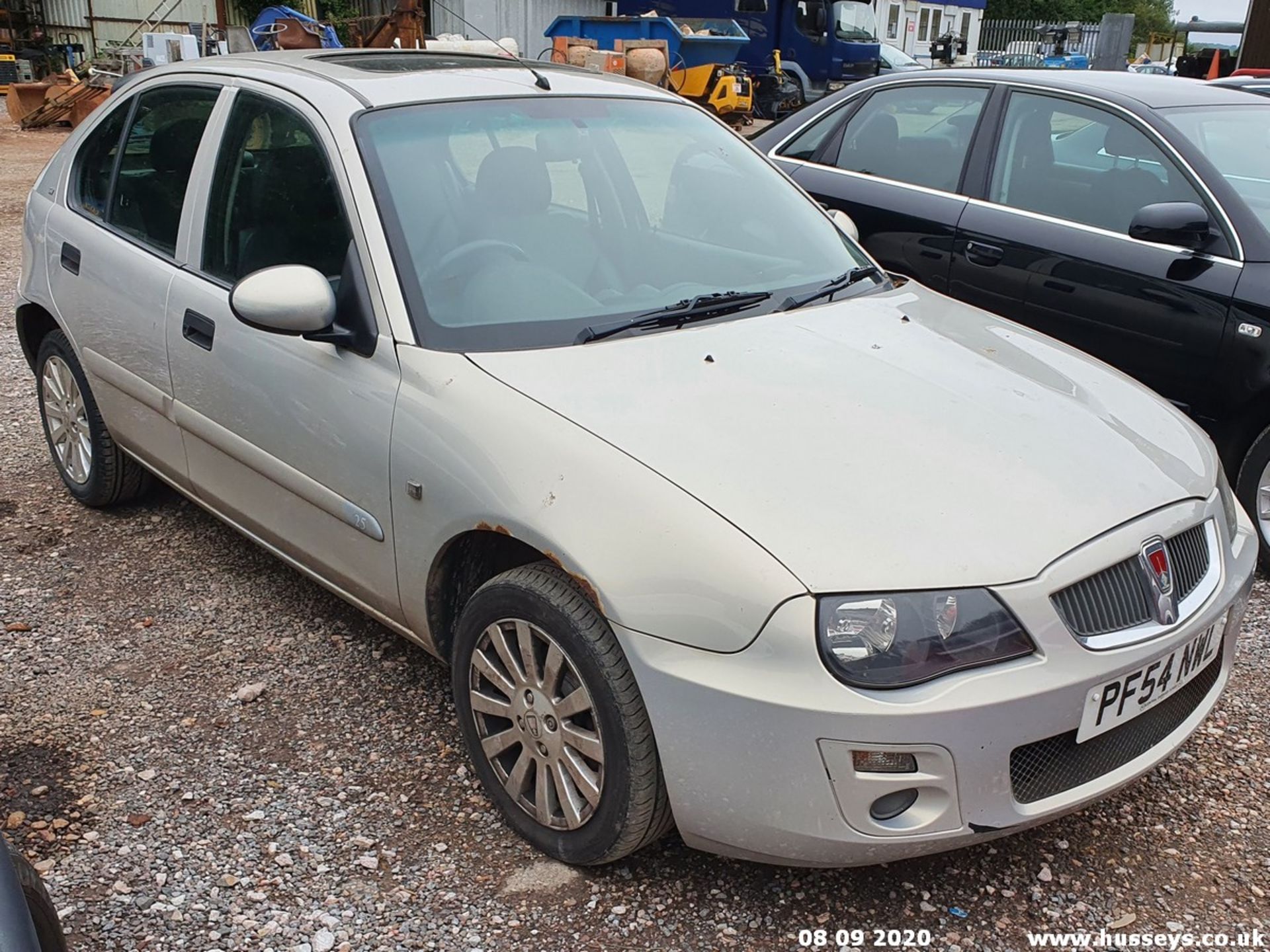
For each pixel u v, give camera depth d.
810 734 2.15
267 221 3.33
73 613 3.79
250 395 3.28
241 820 2.79
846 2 21.95
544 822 2.63
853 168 5.57
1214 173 4.36
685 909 2.53
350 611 3.83
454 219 3.07
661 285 3.21
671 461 2.41
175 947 2.39
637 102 3.77
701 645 2.23
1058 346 3.37
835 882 2.61
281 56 3.84
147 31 26.14
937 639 2.17
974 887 2.61
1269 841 2.78
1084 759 2.38
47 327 4.65
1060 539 2.33
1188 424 3.01
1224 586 2.65
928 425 2.61
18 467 5.06
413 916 2.49
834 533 2.25
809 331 3.07
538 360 2.77
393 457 2.81
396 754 3.07
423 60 3.77
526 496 2.48
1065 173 4.79
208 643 3.62
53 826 2.76
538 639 2.56
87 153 4.39
